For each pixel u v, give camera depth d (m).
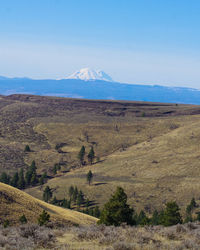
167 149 154.00
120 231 14.75
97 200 110.00
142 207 98.12
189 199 100.31
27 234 13.34
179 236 13.59
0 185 42.38
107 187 119.25
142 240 12.13
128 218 30.58
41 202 45.94
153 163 138.50
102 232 13.75
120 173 133.75
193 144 153.62
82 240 12.95
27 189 123.12
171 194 106.25
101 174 136.00
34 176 128.75
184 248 11.09
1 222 30.70
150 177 124.31
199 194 103.31
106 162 153.00
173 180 117.88
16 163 150.12
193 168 125.88
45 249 11.04
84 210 92.75
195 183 112.19
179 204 96.69
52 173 145.88
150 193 109.12
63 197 115.44
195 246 11.27
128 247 10.69
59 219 38.47
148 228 16.11
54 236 13.45
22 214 35.03
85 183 125.62
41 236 12.21
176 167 129.38
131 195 108.88
